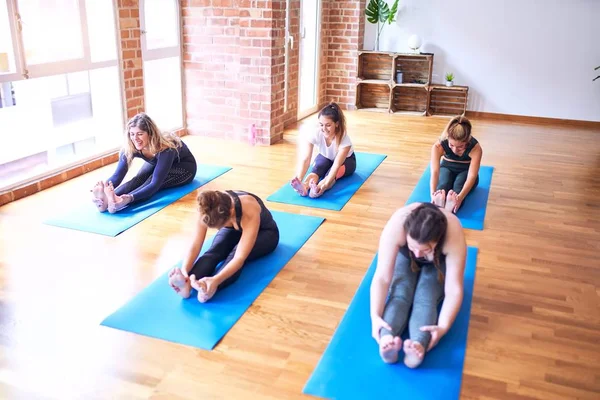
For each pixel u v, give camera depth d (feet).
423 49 23.22
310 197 12.85
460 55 22.81
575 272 9.61
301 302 8.42
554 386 6.67
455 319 7.93
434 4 22.57
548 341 7.59
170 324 7.74
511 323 8.00
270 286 8.86
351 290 8.82
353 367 6.88
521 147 18.29
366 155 16.63
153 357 7.04
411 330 7.06
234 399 6.32
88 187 13.33
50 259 9.64
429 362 6.99
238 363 6.97
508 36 22.03
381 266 7.24
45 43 12.59
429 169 15.37
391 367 6.88
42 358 6.97
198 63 17.65
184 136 18.30
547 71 21.93
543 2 21.24
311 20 22.21
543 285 9.13
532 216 12.18
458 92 23.25
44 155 13.35
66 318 7.86
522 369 6.97
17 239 10.39
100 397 6.30
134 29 15.08
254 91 17.16
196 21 17.22
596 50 21.15
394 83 23.04
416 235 6.62
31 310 8.05
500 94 22.79
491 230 11.34
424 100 23.76
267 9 16.26
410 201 12.81
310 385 6.56
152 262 9.63
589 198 13.46
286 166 15.35
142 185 12.52
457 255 7.13
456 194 11.83
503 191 13.82
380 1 22.62
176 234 10.81
